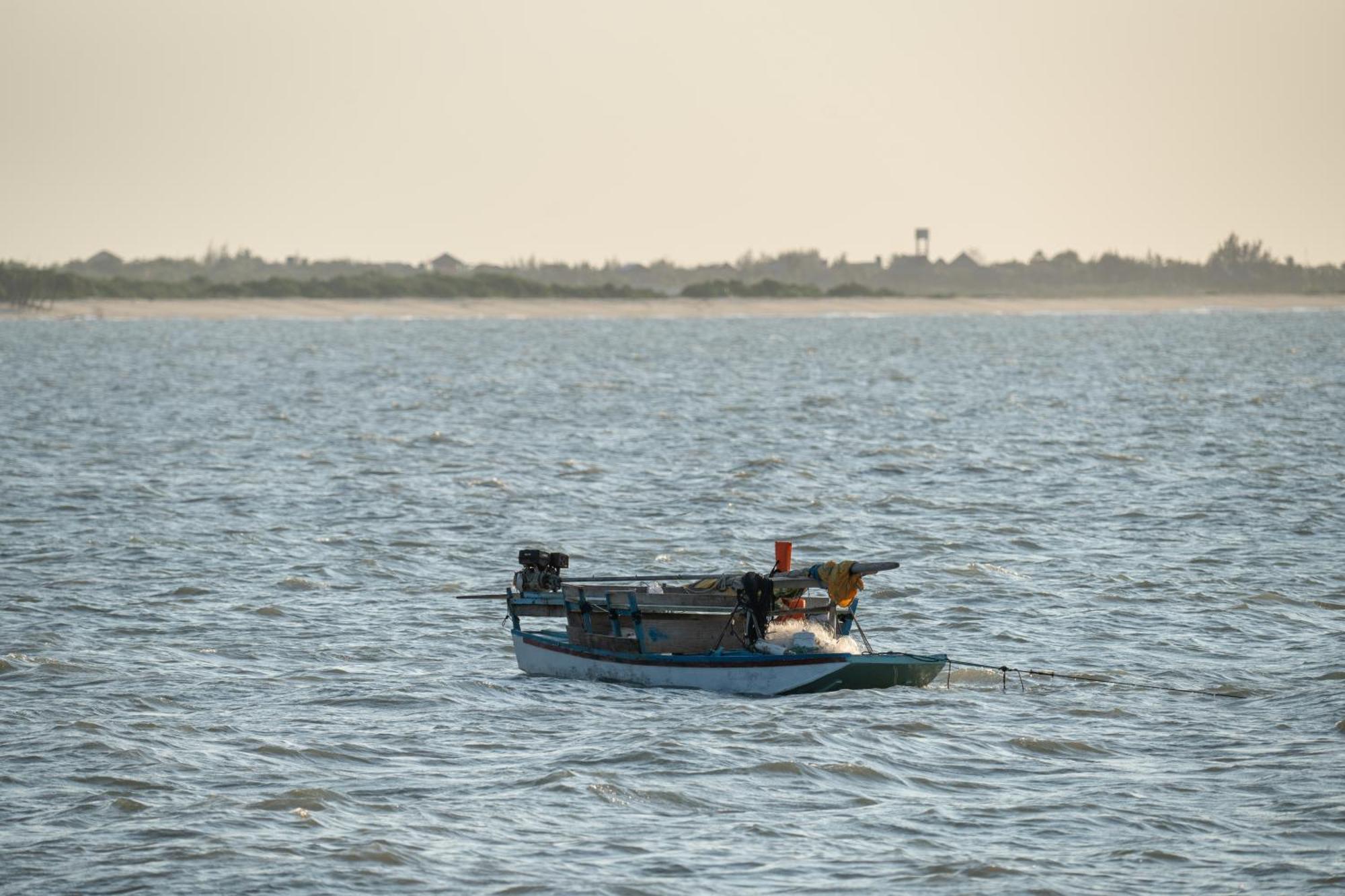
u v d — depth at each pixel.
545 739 74.31
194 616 102.94
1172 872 56.06
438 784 66.88
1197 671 88.12
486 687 85.62
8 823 61.06
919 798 65.06
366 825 61.19
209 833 60.09
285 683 85.50
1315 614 103.38
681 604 87.00
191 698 81.69
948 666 88.12
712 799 64.94
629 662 86.81
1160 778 67.56
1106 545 130.38
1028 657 92.25
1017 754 71.56
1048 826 61.22
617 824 61.62
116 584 113.06
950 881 55.31
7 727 74.69
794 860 57.47
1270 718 77.50
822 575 87.62
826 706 80.50
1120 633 98.31
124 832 60.16
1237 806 63.44
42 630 97.00
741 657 84.19
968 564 121.00
